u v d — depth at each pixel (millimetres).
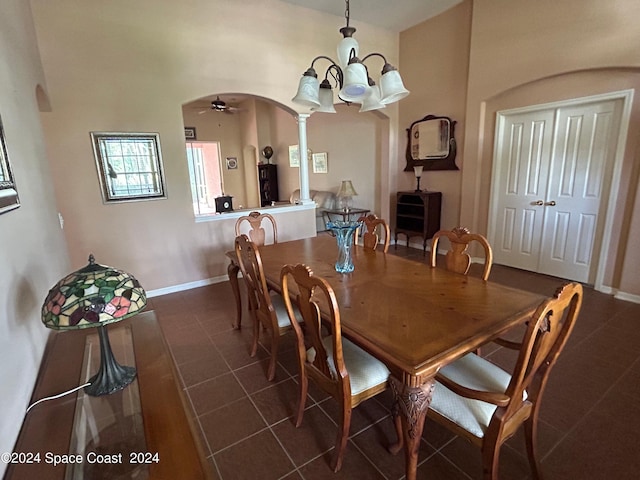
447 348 1253
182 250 3939
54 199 2588
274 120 8406
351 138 6363
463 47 4527
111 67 3271
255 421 1879
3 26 1726
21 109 1911
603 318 2939
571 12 3379
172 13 3500
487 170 4492
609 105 3369
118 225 3527
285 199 8531
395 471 1549
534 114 3955
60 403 1146
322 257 2559
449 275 2070
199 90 3760
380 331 1387
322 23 4504
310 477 1528
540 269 4148
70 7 3029
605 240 3502
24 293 1311
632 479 1469
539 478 1437
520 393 1205
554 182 3891
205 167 9258
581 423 1786
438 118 4926
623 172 3314
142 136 3504
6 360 1026
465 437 1313
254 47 4020
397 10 4578
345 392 1459
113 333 1630
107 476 875
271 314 2117
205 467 904
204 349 2652
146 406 1122
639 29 2988
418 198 5207
